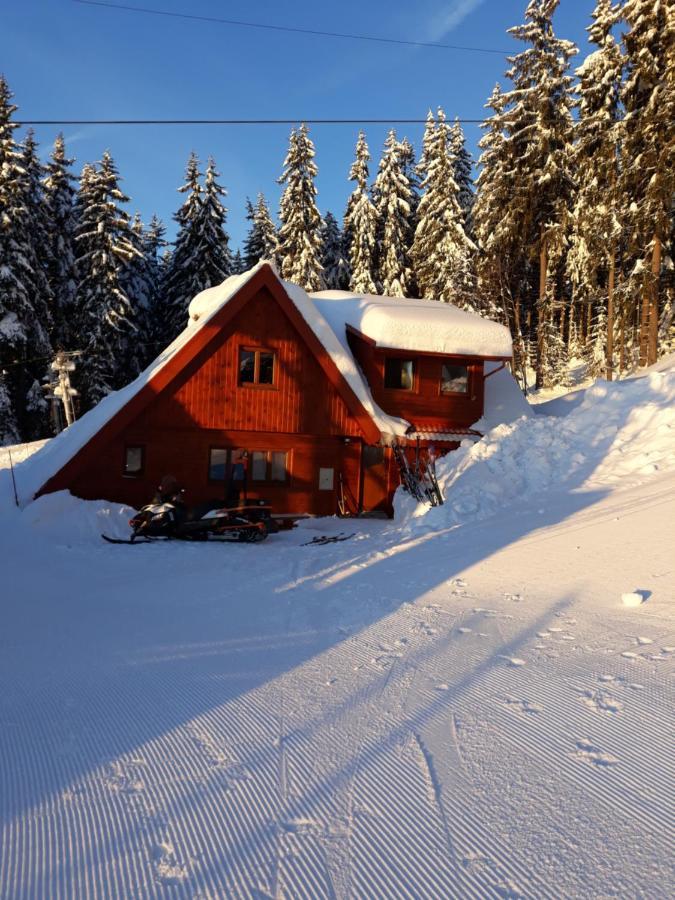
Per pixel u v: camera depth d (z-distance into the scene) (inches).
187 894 98.8
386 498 783.1
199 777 137.3
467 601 291.9
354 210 1855.3
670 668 188.7
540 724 158.7
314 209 1713.8
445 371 844.0
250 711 174.9
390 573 367.6
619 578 300.2
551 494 548.1
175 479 639.1
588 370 1632.6
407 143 2095.2
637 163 1160.8
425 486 663.8
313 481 759.7
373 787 131.2
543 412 977.5
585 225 1359.5
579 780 131.6
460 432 794.2
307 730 160.9
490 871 103.1
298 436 753.0
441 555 404.5
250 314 724.0
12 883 102.3
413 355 824.9
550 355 1592.0
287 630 263.6
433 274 1669.5
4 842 114.0
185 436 702.5
